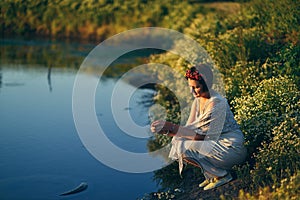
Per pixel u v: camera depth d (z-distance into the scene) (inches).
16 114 390.6
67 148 318.3
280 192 196.4
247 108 270.5
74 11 845.2
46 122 371.6
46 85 490.0
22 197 246.7
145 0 834.2
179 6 789.2
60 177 272.7
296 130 247.4
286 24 401.1
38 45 733.9
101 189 259.1
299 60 333.4
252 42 372.8
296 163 221.6
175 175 268.4
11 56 641.0
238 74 337.4
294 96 277.3
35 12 855.1
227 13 568.1
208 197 228.4
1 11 860.6
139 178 272.7
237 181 232.1
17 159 297.3
